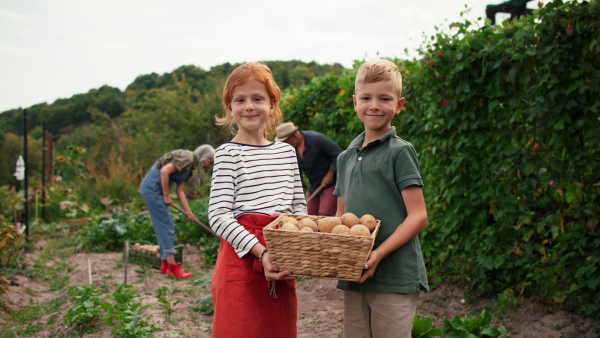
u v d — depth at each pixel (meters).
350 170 2.49
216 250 6.77
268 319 2.28
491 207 4.58
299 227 2.17
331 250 2.00
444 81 4.68
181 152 5.90
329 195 5.71
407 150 2.32
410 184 2.26
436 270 5.02
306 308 4.61
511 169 4.34
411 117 5.36
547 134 4.02
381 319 2.32
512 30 4.21
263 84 2.40
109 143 19.23
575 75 3.75
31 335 4.09
